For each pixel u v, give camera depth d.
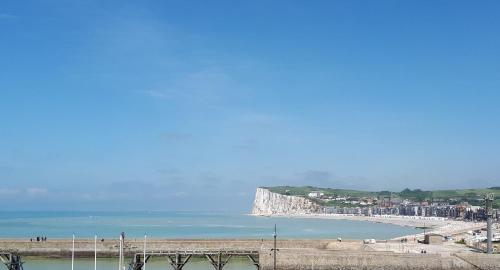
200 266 103.94
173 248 112.12
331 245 117.44
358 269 94.00
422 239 154.88
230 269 100.62
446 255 97.62
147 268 101.19
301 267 94.19
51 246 114.31
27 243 114.56
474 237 174.38
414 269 93.94
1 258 95.50
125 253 112.25
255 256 109.69
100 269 99.12
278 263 94.38
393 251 105.56
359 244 118.75
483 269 94.25
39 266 103.69
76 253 113.81
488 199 125.56
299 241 117.06
